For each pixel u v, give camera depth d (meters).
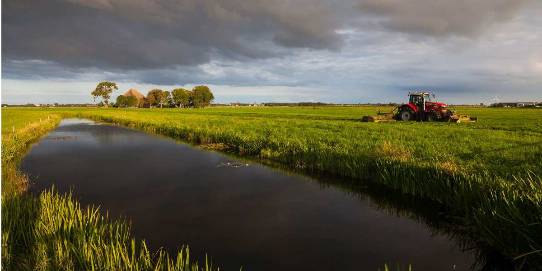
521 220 5.81
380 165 11.31
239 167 14.04
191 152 18.11
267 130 23.44
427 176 9.66
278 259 6.13
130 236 7.00
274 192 10.32
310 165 13.51
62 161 15.60
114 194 10.13
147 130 32.09
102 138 25.20
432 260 6.14
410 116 33.12
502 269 5.83
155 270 5.18
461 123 31.05
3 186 10.05
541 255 5.40
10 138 18.58
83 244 5.55
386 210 8.70
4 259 5.18
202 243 6.75
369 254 6.34
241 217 8.20
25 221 6.64
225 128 25.38
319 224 7.77
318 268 5.83
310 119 40.34
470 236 7.12
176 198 9.71
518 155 12.04
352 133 20.48
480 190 7.77
